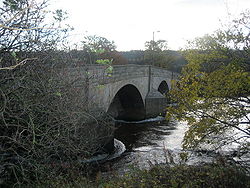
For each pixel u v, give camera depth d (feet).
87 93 24.89
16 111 15.52
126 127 67.67
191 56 24.30
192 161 32.37
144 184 16.87
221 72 22.70
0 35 14.19
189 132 25.61
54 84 16.76
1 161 16.22
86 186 18.24
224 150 32.01
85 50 22.91
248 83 21.11
